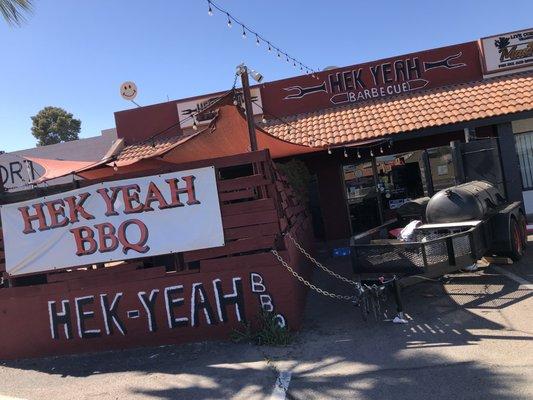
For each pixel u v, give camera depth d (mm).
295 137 13500
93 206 6867
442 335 5883
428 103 13852
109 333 6840
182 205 6684
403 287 6680
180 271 6738
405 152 14117
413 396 4477
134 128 15969
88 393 5367
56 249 6973
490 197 8859
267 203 6539
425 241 7016
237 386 5109
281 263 6496
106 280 6848
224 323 6602
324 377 5090
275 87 15656
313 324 6840
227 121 8680
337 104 15430
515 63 14484
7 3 7906
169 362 6059
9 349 7086
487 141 9852
